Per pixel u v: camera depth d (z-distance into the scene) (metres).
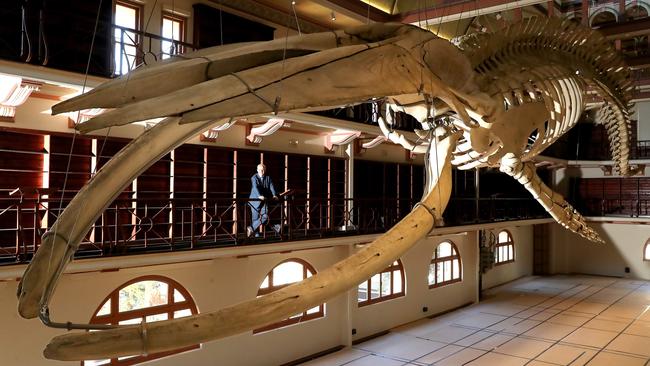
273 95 3.05
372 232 12.32
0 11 7.59
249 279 10.32
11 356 7.25
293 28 12.36
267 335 10.49
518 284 20.27
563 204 7.11
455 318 14.87
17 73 6.70
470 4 10.84
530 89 5.86
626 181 21.98
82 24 8.65
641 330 13.27
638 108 21.62
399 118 13.41
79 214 2.79
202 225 10.85
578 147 22.81
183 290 9.30
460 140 5.45
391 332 13.38
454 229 14.86
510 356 11.18
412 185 16.50
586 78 6.94
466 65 4.66
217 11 10.56
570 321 14.29
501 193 20.75
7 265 6.59
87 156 9.05
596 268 22.41
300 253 11.45
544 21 6.45
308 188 13.13
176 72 3.08
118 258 7.49
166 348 2.43
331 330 11.97
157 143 3.05
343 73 3.39
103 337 2.33
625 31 10.94
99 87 2.94
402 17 11.86
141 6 9.45
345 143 13.41
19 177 8.41
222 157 11.34
